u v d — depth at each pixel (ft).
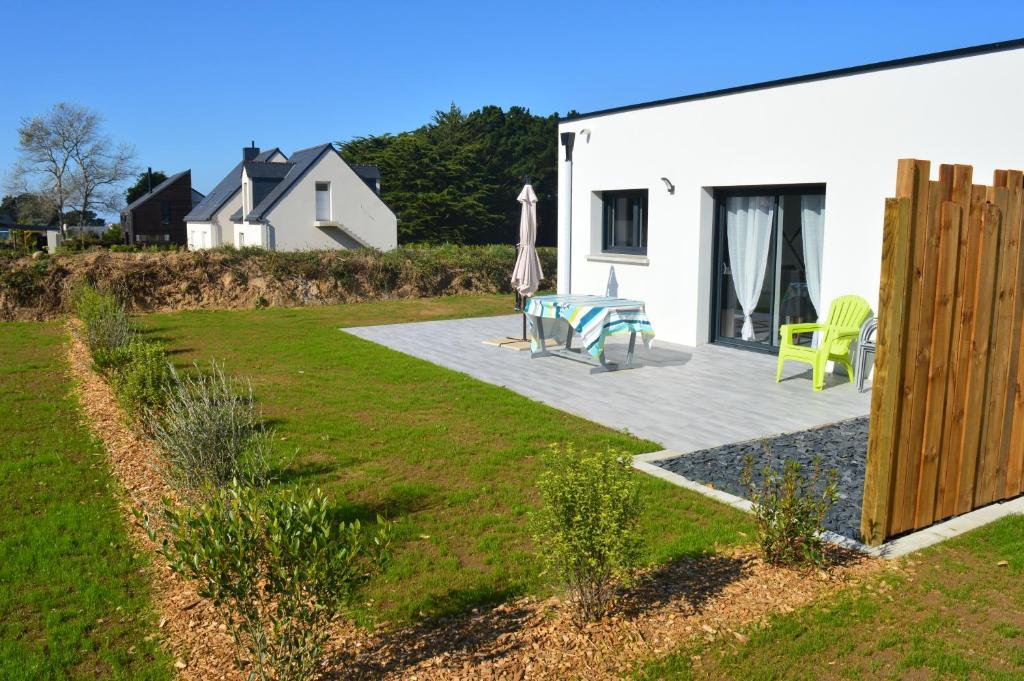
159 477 19.72
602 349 32.60
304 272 61.82
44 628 12.62
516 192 181.88
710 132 36.70
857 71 29.99
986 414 16.84
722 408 26.58
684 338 39.45
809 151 32.17
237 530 10.39
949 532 15.83
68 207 165.27
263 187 125.70
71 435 23.72
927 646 11.64
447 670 11.21
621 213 44.47
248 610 10.33
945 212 14.93
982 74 26.14
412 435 23.20
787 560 14.23
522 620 12.60
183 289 57.72
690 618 12.50
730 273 38.37
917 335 14.88
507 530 16.19
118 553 15.39
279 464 20.16
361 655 11.68
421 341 41.86
